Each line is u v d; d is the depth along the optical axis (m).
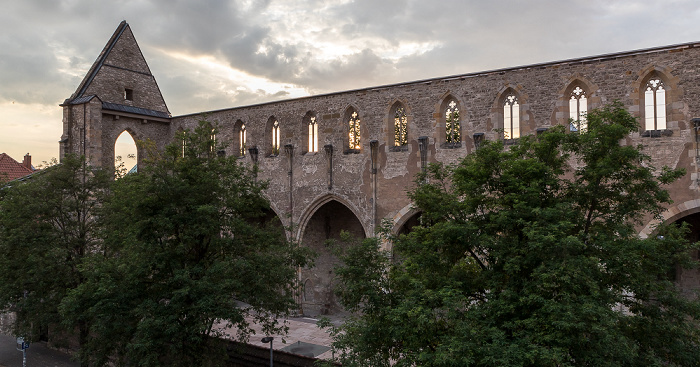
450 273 20.98
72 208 36.38
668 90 34.06
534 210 17.84
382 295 20.95
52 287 34.00
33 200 34.41
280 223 49.59
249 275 26.47
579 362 16.41
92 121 51.88
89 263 26.81
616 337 16.08
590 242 18.86
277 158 50.00
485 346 16.33
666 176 19.50
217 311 24.50
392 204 43.31
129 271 25.25
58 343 35.78
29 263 32.31
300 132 48.59
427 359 16.97
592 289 16.64
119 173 36.81
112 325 25.14
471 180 20.78
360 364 20.30
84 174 38.62
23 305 33.72
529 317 17.50
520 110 38.44
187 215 26.34
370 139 44.66
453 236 20.00
